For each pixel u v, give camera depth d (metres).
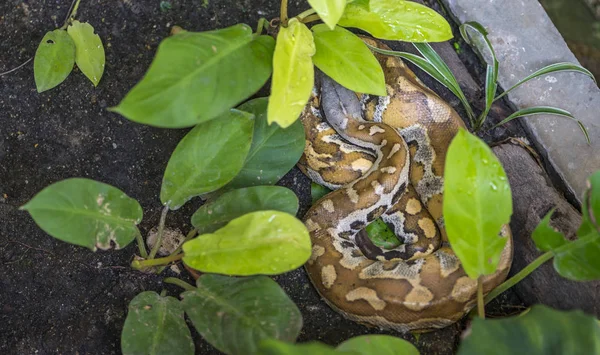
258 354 0.77
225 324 0.86
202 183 0.93
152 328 0.90
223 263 0.86
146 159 1.03
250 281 0.89
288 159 0.96
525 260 1.01
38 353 0.96
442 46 1.14
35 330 0.97
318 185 1.08
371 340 0.84
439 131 1.06
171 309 0.92
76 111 1.04
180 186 0.93
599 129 1.09
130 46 1.06
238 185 0.96
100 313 0.98
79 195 0.85
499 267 0.96
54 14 1.07
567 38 1.29
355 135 1.08
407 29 0.96
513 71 1.12
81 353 0.96
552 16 1.29
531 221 1.02
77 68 1.05
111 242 0.92
